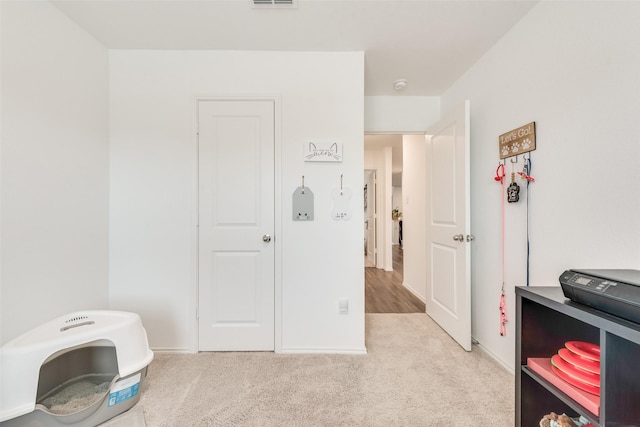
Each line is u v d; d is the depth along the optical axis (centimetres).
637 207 105
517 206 168
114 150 198
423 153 331
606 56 116
